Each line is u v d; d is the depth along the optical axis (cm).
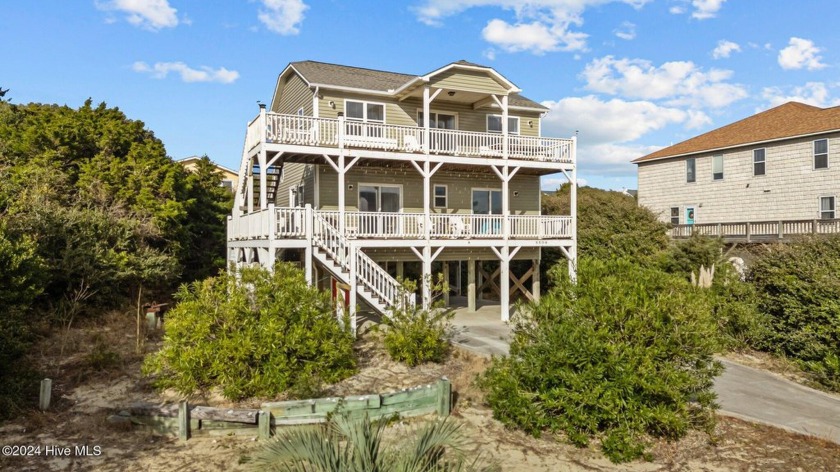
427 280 1562
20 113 2558
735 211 2717
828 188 2328
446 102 2086
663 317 791
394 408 880
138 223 1948
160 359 1009
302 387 956
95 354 1170
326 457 525
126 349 1341
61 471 701
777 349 1321
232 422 823
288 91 2191
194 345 1023
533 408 808
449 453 657
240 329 1024
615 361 759
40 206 1650
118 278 1772
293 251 2020
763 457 747
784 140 2495
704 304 825
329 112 1861
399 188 2012
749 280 1529
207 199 2723
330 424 685
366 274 1479
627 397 762
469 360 1218
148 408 838
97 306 1741
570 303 848
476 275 2506
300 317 1056
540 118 2277
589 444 790
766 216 2577
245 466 689
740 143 2652
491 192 2188
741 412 921
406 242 1720
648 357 759
